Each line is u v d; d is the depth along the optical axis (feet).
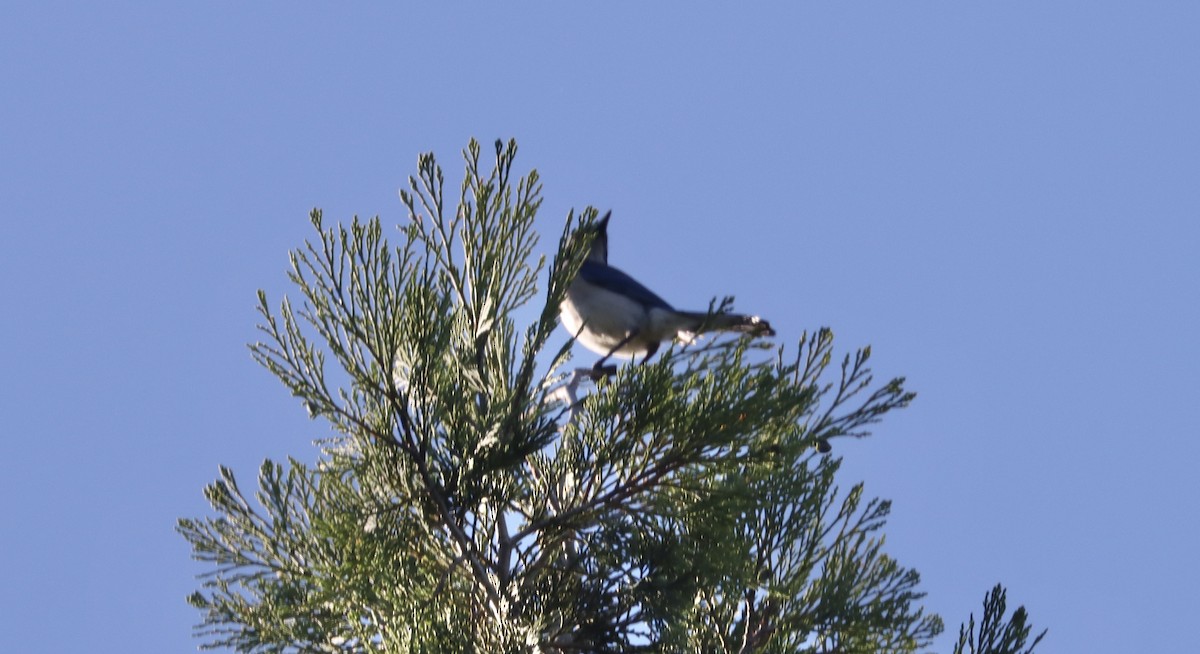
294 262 37.04
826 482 45.60
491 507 39.32
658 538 40.27
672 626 39.96
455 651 36.86
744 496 38.63
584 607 40.52
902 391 40.93
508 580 39.27
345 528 36.58
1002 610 42.39
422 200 39.99
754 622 44.06
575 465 38.60
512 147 39.40
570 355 39.06
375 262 37.04
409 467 37.86
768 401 36.96
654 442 37.65
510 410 37.78
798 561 45.27
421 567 39.58
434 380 37.68
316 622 40.65
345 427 38.11
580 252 39.37
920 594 44.88
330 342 37.50
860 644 44.24
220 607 40.96
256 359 37.78
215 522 40.78
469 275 39.50
